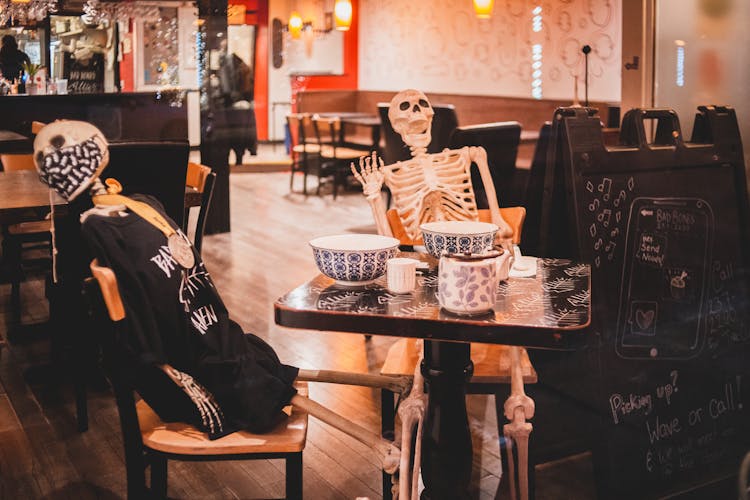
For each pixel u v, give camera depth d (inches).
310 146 370.6
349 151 367.6
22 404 135.5
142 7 342.3
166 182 131.3
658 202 105.9
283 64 516.1
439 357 80.9
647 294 103.9
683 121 145.4
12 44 291.6
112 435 124.1
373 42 438.3
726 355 110.0
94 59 326.0
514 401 82.8
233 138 421.7
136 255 75.7
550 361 105.1
